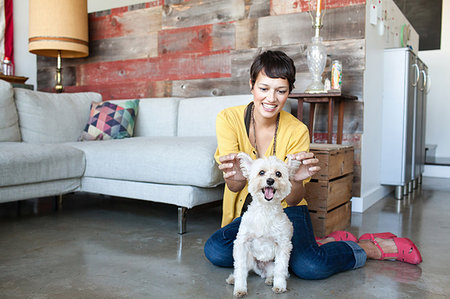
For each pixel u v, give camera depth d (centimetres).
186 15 352
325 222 215
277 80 139
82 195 337
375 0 304
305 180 148
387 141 342
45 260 173
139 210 279
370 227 241
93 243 199
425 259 179
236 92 333
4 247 191
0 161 216
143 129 329
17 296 135
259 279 152
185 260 174
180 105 315
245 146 158
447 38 552
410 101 345
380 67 331
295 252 150
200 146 219
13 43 444
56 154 244
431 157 538
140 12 374
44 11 348
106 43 394
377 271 162
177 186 220
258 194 125
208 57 344
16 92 297
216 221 249
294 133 157
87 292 139
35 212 269
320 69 266
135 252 185
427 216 273
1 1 428
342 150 236
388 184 344
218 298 134
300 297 135
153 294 138
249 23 323
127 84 386
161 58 367
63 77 420
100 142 271
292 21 305
